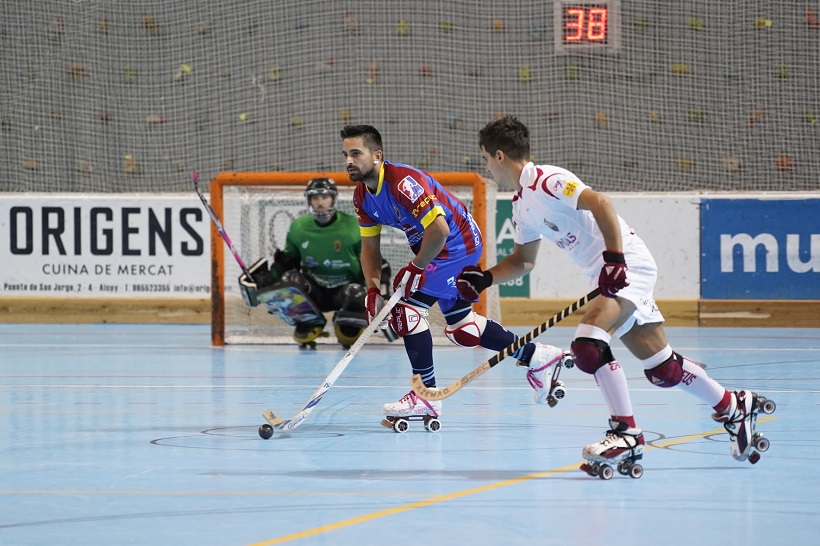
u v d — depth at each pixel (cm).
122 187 2502
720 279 2045
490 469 716
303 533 540
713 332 1923
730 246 2044
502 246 2075
